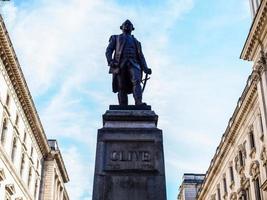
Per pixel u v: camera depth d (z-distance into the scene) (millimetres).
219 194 38281
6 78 29344
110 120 6785
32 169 37312
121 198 6059
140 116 6816
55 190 44781
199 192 46250
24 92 32188
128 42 7762
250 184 29250
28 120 35406
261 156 26641
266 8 25312
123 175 6219
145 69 7684
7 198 29125
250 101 29375
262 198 26141
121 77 7547
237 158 32500
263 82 26703
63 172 48344
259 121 27812
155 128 6648
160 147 6457
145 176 6219
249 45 28625
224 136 35406
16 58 29078
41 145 40594
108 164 6301
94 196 6062
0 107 27906
